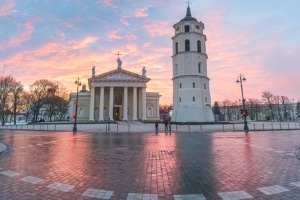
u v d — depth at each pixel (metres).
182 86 55.88
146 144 17.53
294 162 10.16
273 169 8.87
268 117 106.50
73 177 7.88
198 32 58.31
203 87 56.53
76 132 33.53
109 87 68.62
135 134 28.75
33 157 11.71
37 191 6.46
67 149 14.73
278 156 11.65
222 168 9.12
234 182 7.22
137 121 62.91
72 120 72.75
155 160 10.84
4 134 29.59
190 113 53.72
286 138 21.48
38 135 27.61
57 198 5.94
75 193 6.30
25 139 22.08
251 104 114.88
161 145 16.81
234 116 131.25
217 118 86.50
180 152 13.32
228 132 31.08
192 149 14.55
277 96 105.56
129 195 6.15
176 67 58.62
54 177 7.89
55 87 86.44
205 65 58.44
